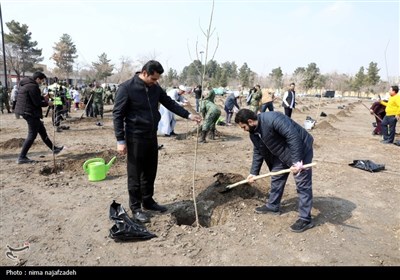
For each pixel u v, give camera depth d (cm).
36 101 666
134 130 394
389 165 735
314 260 335
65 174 622
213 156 796
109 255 339
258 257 338
